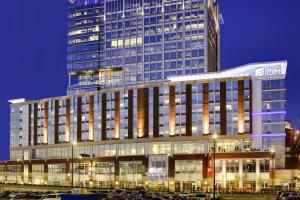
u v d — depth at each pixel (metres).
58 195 107.06
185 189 188.38
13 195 119.00
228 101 198.25
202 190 180.62
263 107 193.25
